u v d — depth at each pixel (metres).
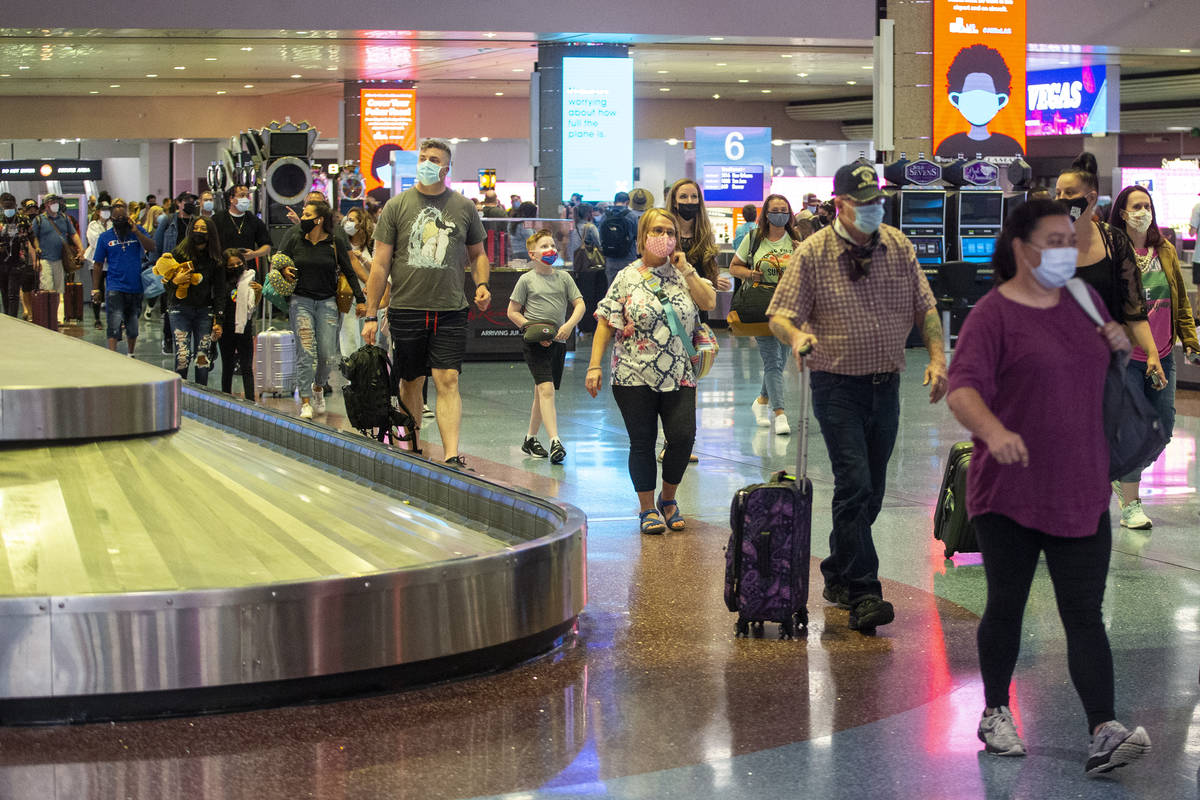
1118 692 4.69
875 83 20.92
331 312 12.48
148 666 4.35
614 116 26.59
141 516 5.33
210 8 24.16
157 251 18.11
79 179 40.50
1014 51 21.48
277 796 3.70
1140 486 8.98
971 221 21.44
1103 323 4.00
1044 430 3.91
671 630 5.56
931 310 5.58
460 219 8.80
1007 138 21.69
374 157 34.72
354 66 31.31
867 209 5.28
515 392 14.85
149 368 6.73
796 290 5.49
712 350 7.63
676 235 7.43
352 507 6.04
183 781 3.81
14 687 4.29
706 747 4.14
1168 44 27.14
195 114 39.81
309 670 4.52
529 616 5.09
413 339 8.86
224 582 4.76
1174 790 3.77
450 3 24.73
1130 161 40.50
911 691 4.72
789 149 43.47
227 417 10.26
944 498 6.89
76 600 4.30
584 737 4.23
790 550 5.41
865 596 5.51
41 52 28.20
